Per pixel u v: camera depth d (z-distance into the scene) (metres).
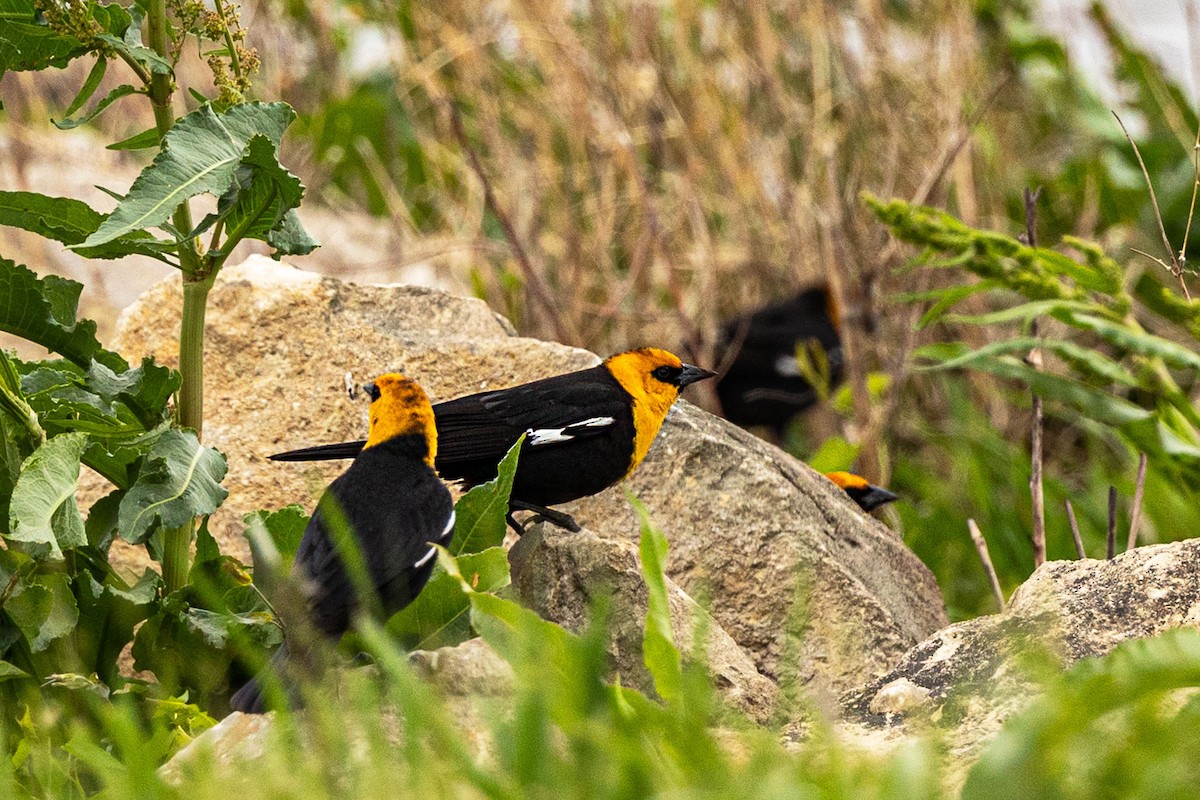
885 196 15.54
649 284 16.69
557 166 16.81
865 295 15.99
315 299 10.54
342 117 18.58
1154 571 7.32
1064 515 13.48
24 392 7.74
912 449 16.92
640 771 4.25
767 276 17.08
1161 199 17.81
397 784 4.55
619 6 16.84
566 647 5.33
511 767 4.45
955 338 16.78
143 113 18.09
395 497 7.06
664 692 5.50
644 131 16.70
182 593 7.54
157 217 6.64
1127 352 13.44
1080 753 4.26
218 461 7.46
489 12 17.22
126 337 10.73
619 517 9.77
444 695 6.23
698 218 15.76
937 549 13.69
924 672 6.95
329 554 6.70
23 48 7.45
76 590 7.53
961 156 16.39
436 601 7.01
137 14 7.62
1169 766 3.93
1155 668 4.56
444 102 16.53
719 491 9.65
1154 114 18.30
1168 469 11.27
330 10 19.05
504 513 7.45
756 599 9.33
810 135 16.66
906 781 4.10
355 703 5.07
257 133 7.00
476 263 16.41
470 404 9.30
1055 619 7.02
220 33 7.57
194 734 6.90
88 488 10.04
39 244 15.84
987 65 18.78
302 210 17.92
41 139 16.84
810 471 10.99
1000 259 11.30
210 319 10.45
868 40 17.03
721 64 16.97
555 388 9.35
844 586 9.30
